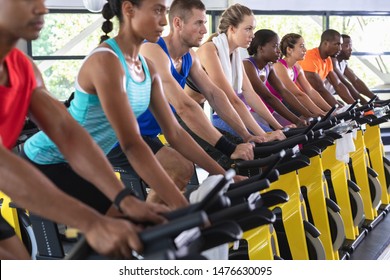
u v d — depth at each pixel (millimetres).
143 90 2891
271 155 3363
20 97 2146
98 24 10344
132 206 1968
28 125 4465
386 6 11773
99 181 2086
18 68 2141
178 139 3047
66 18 10211
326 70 7691
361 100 8289
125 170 3695
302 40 6797
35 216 3184
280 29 11344
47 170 2875
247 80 5254
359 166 6254
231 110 4168
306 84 7105
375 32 11836
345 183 5461
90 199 2848
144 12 2734
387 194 7016
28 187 1744
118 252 1669
